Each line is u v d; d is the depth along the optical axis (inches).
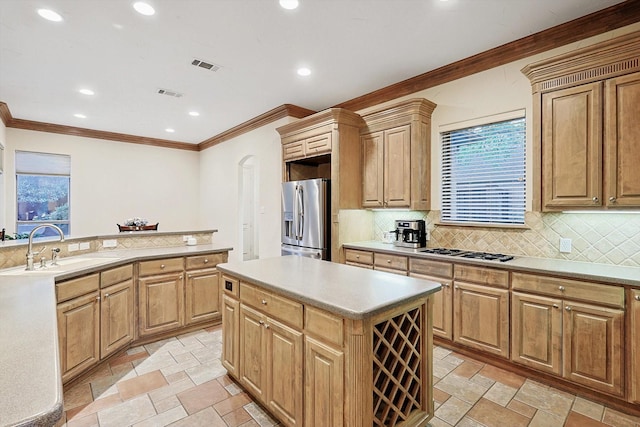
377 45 115.6
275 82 148.3
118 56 122.0
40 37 107.9
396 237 146.8
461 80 131.8
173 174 277.3
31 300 64.3
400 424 68.7
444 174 139.6
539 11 96.0
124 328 115.1
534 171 102.7
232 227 241.4
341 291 69.5
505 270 101.7
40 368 35.8
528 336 96.7
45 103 174.2
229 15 97.0
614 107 87.4
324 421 63.7
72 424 77.6
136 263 121.6
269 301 78.2
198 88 154.9
